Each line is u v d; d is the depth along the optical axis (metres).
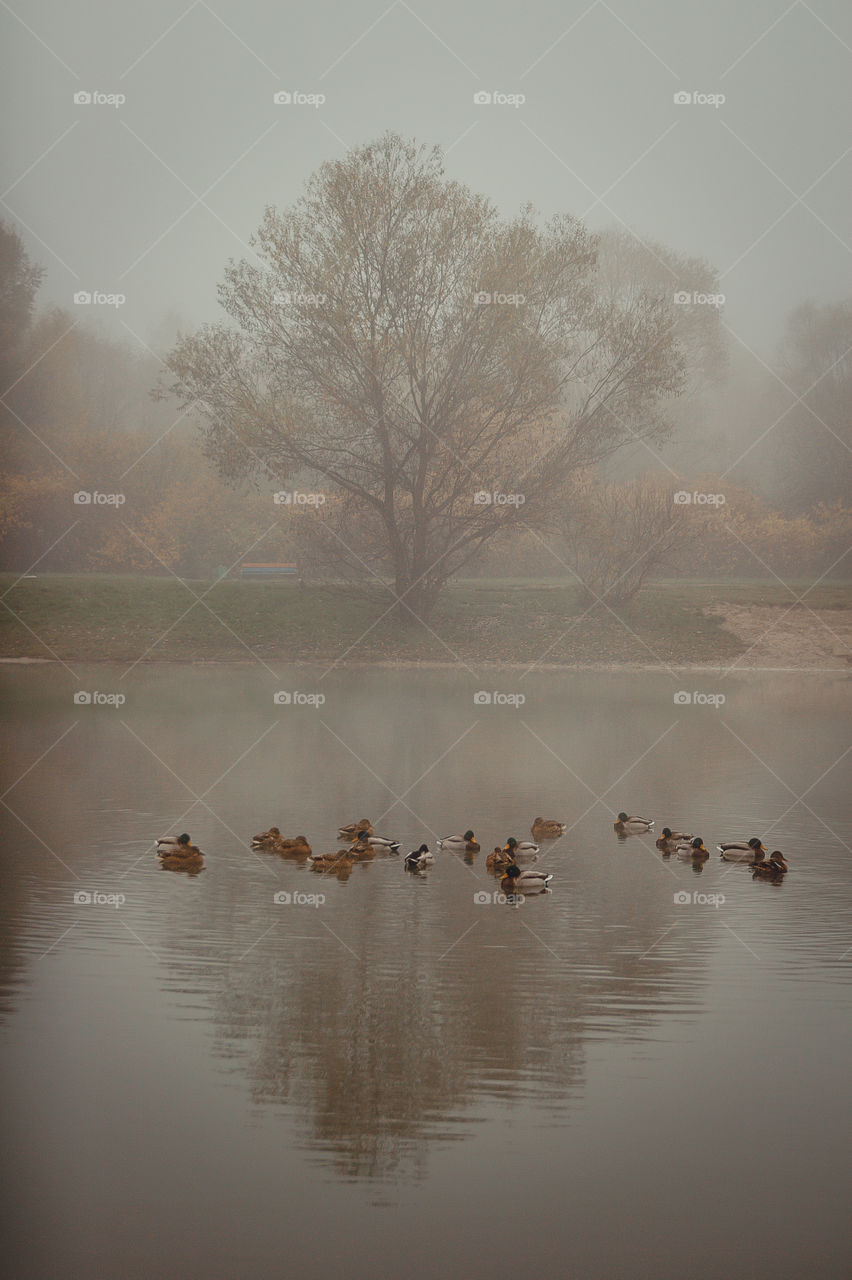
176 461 65.31
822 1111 8.74
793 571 66.31
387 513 48.28
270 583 54.75
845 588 57.03
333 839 18.14
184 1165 7.96
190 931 13.23
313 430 47.06
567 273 47.59
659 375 48.00
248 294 46.03
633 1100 8.94
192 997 11.03
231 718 33.25
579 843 18.45
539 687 41.59
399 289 45.62
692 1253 7.02
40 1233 7.15
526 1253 7.02
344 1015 10.57
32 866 16.19
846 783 23.73
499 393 45.91
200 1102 8.84
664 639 49.31
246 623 49.66
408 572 49.62
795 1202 7.58
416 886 15.63
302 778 23.91
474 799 21.86
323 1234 7.18
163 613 50.19
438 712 35.12
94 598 51.12
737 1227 7.31
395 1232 7.25
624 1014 10.67
